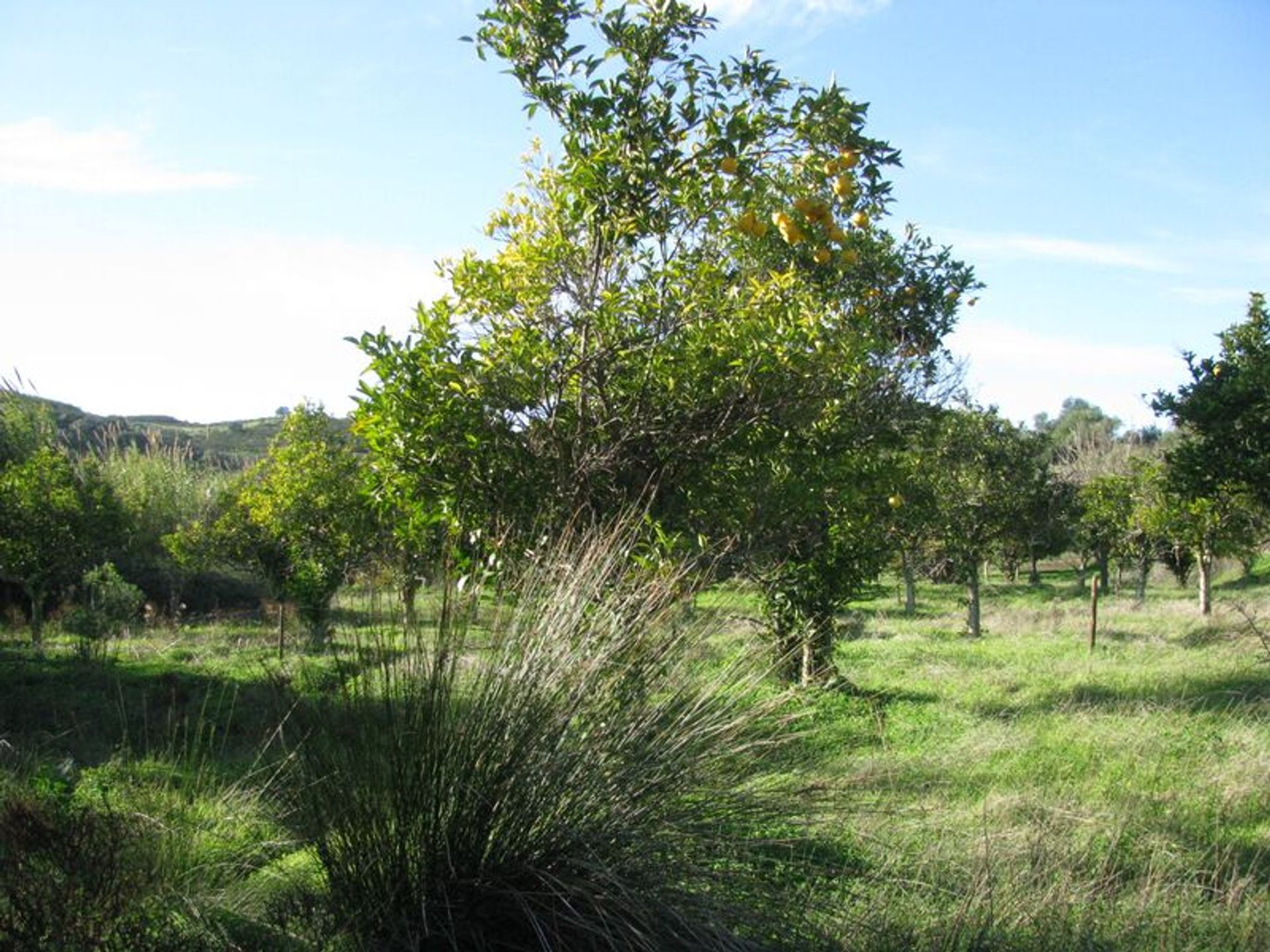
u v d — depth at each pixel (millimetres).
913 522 11711
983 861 4266
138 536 27688
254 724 6617
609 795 3211
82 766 6191
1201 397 15484
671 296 5094
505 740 3229
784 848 3389
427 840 3127
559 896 2980
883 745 5449
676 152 5293
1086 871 4609
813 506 5594
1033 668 13672
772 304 5301
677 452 5137
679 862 3129
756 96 5266
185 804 4477
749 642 3793
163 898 3152
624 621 3570
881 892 3744
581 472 4945
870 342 6098
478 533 4605
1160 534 24531
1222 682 11242
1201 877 4746
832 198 5789
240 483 23938
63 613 21297
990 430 21531
